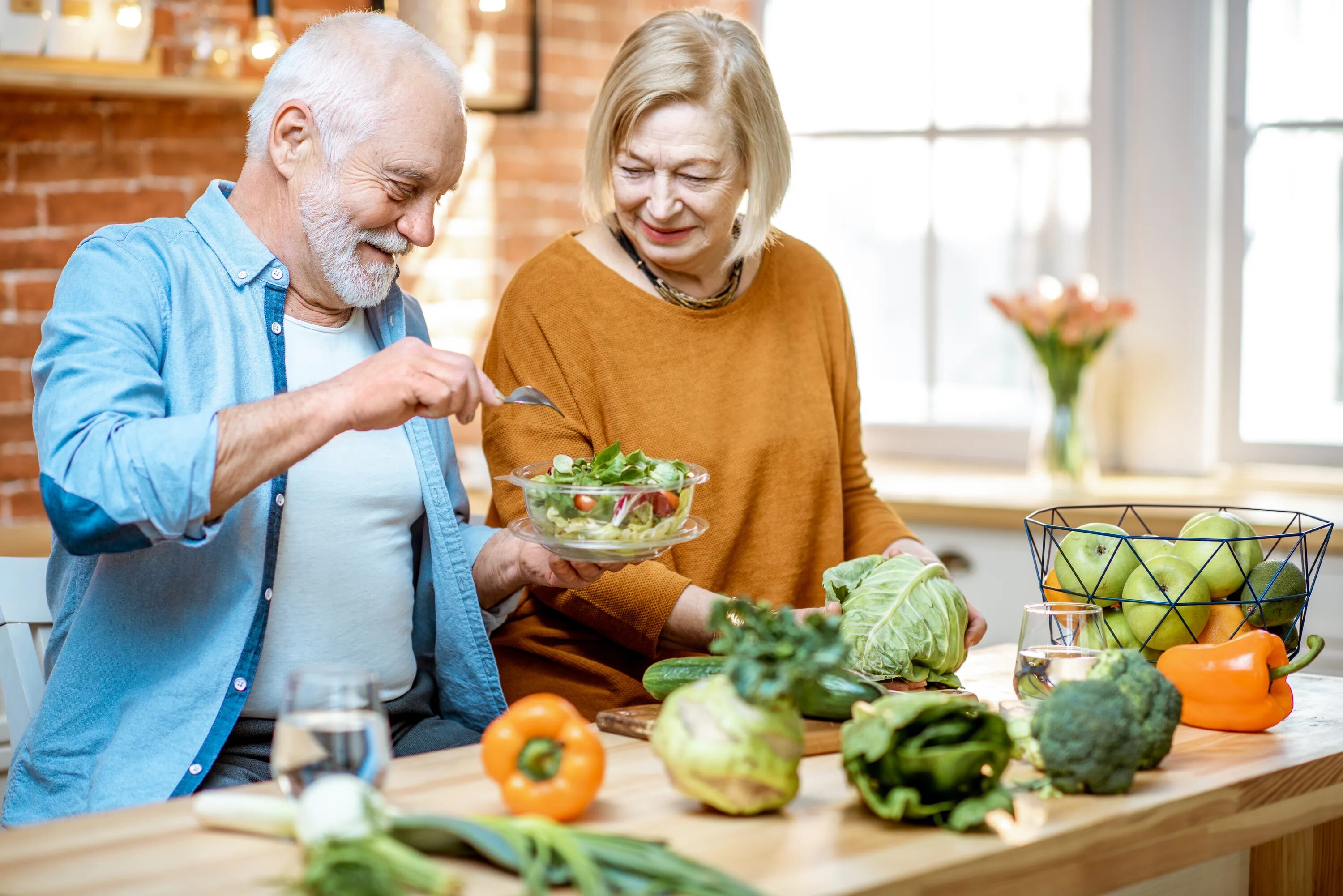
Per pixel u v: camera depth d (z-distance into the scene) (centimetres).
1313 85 322
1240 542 161
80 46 268
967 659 187
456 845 111
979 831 119
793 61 375
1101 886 123
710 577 201
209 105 304
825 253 377
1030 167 350
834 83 370
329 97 163
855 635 162
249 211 173
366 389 146
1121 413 346
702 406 202
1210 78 325
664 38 190
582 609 190
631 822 121
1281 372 332
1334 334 326
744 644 120
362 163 164
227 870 110
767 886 107
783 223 378
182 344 164
